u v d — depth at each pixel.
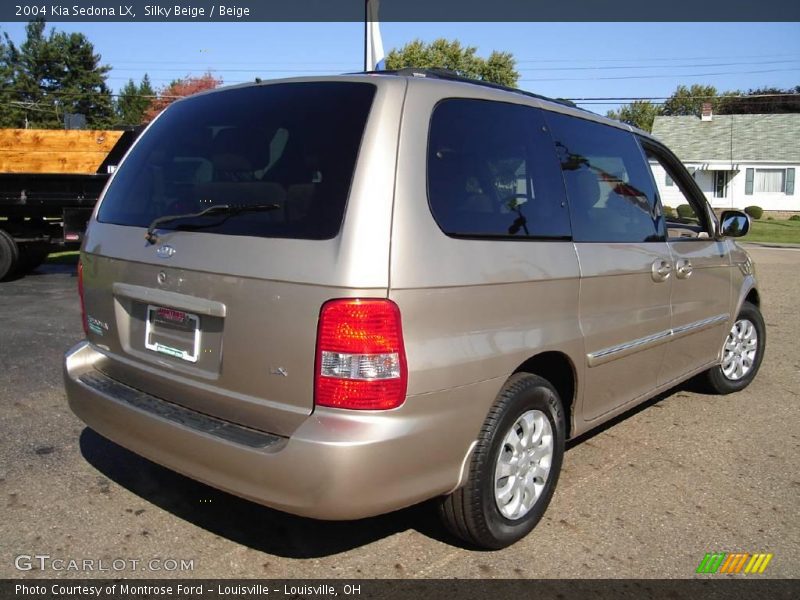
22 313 8.20
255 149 2.92
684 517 3.56
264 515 3.47
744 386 5.73
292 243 2.61
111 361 3.33
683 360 4.65
